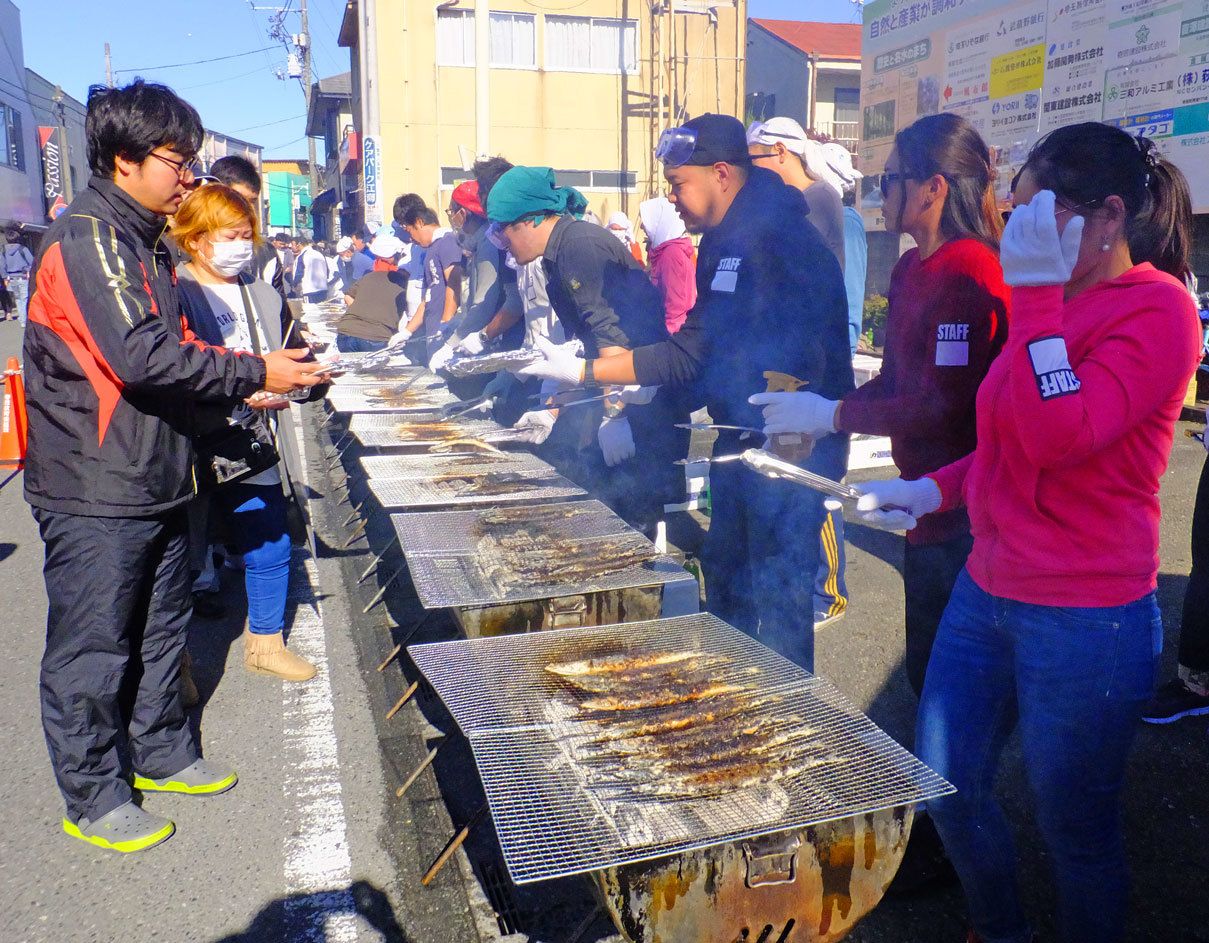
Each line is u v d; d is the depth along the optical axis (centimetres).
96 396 205
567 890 213
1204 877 214
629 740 170
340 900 208
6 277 1981
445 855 209
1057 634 144
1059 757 148
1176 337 133
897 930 199
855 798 151
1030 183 142
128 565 217
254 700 304
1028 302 133
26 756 270
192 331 261
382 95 1633
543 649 211
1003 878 169
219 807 245
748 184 247
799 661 259
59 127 2992
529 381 482
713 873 146
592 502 316
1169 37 620
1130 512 141
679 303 439
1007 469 150
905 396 195
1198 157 614
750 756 165
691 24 1709
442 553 261
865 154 1036
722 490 270
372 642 346
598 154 1730
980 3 809
